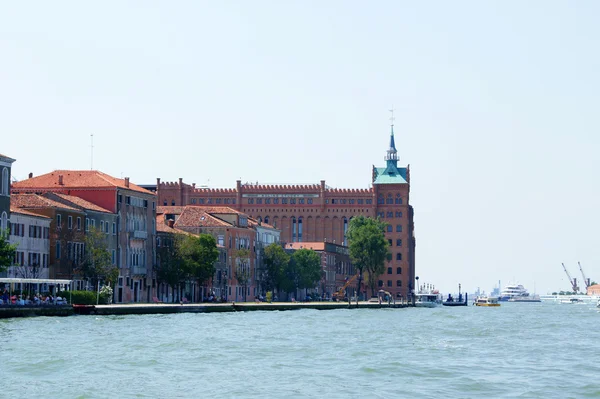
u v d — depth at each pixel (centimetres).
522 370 14100
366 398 11319
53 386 11906
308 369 13888
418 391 11875
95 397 11150
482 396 11556
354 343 18525
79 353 15238
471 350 17362
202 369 13700
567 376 13400
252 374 13225
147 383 12256
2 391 11512
